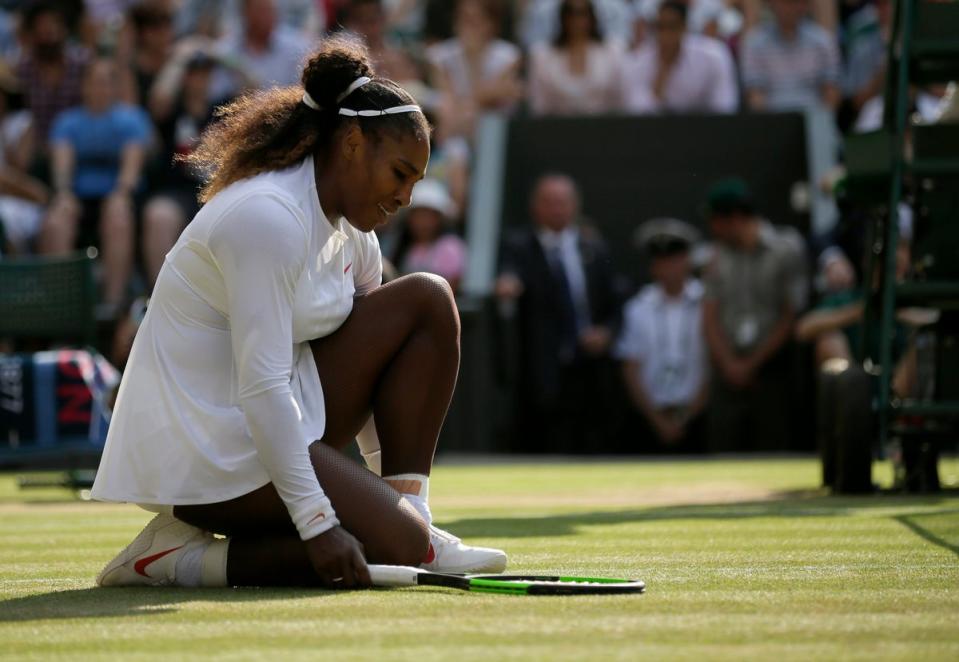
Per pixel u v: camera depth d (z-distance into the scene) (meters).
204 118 37.88
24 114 41.00
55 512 19.59
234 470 10.54
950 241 19.05
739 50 44.34
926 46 18.84
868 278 19.78
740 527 15.04
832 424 20.09
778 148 40.06
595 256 36.09
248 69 38.41
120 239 36.50
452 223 38.03
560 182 36.06
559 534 14.74
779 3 40.97
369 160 10.73
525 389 36.00
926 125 19.03
